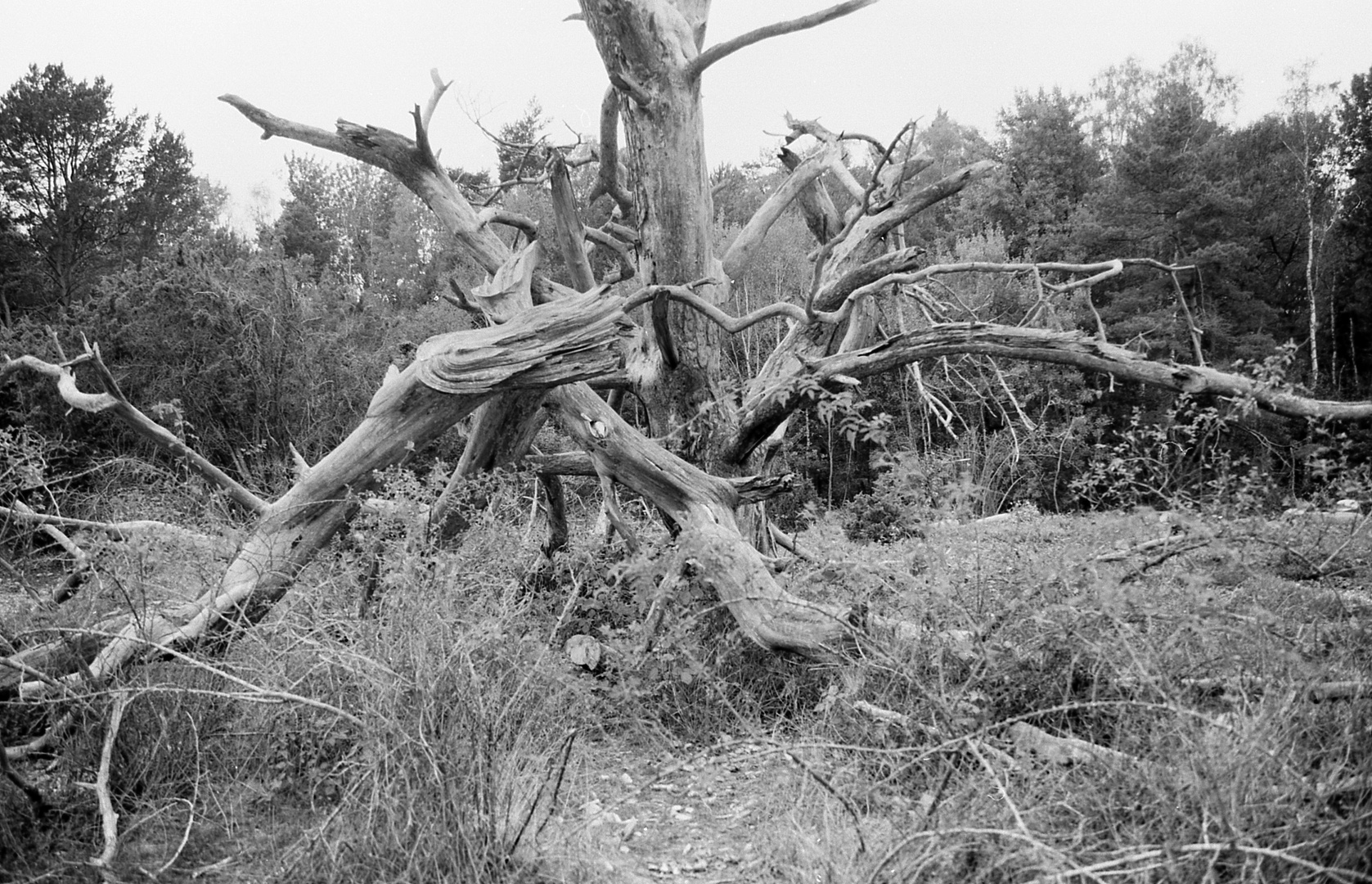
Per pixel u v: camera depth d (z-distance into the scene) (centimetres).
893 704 493
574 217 729
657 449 678
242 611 508
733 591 609
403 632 448
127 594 490
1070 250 3200
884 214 855
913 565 533
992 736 404
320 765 465
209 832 434
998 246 2552
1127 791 365
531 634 540
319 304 2005
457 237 745
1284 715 376
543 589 712
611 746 554
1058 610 440
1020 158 3856
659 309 686
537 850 398
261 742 481
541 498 857
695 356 760
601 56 721
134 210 3328
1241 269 3234
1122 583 456
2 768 405
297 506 573
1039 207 3656
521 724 476
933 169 3653
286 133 728
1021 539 603
